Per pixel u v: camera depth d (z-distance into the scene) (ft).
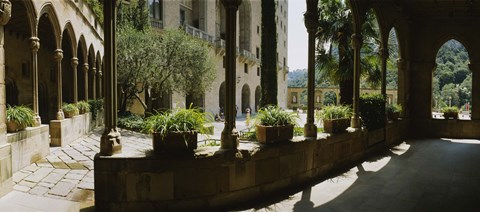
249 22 137.59
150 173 15.21
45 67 60.13
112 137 15.64
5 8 17.92
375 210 16.42
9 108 25.27
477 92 44.96
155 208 15.30
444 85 163.73
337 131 25.72
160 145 15.61
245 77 137.39
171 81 62.90
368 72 45.16
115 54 16.05
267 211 16.16
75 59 43.34
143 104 65.00
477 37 45.06
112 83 15.84
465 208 16.71
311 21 23.08
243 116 123.13
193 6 114.93
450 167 26.48
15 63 49.96
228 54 17.53
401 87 45.83
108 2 15.78
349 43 38.45
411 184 21.30
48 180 21.72
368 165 27.14
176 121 15.92
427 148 36.40
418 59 47.93
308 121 22.88
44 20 41.55
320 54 42.27
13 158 23.44
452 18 46.11
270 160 18.80
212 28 117.08
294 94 189.67
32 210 15.88
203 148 16.93
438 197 18.54
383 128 35.50
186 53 63.16
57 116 36.09
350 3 28.81
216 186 16.35
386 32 38.58
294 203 17.40
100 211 15.23
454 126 45.78
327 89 161.99
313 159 22.21
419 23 47.70
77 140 40.83
